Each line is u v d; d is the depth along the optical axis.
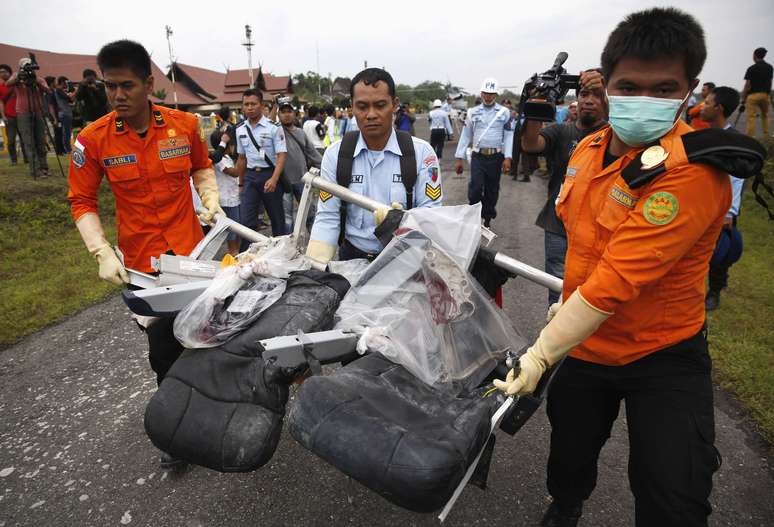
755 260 5.54
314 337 1.58
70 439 2.69
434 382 1.52
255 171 5.50
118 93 2.19
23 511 2.21
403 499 1.15
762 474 2.41
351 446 1.20
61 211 7.06
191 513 2.20
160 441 1.62
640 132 1.34
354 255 2.44
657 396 1.49
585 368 1.67
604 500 2.27
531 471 2.45
